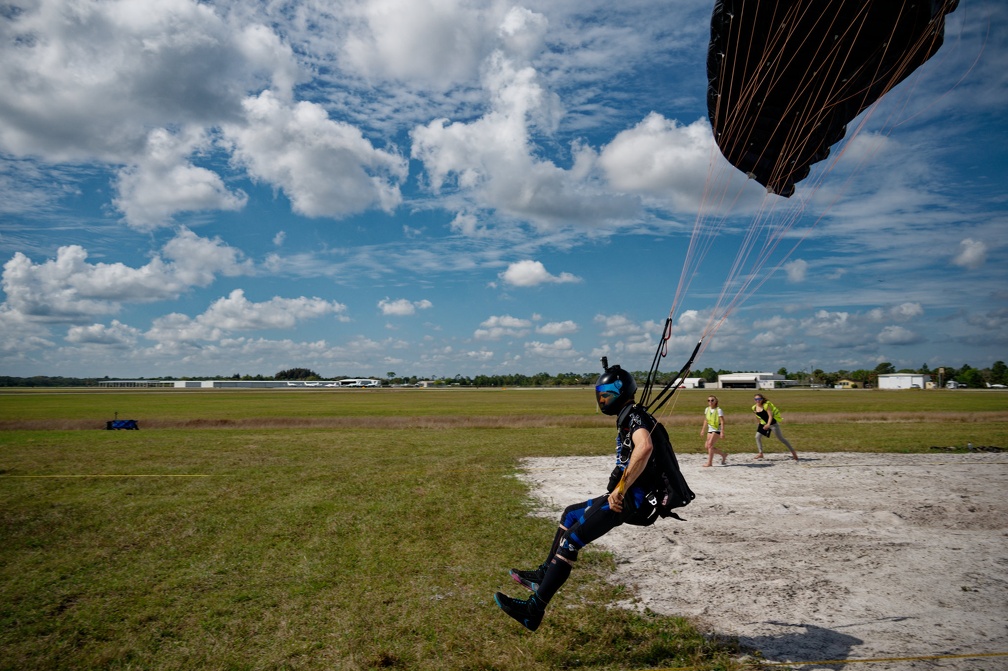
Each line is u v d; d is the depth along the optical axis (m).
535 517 9.03
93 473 14.17
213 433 26.53
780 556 6.62
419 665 4.18
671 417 32.72
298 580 6.20
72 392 139.38
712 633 4.58
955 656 4.04
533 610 4.08
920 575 5.81
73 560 7.07
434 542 7.60
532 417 35.34
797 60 4.07
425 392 138.75
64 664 4.41
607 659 4.17
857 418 31.50
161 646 4.68
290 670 4.20
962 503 9.12
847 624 4.68
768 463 14.66
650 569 6.33
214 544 7.68
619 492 3.80
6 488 12.20
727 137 4.47
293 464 15.51
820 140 4.47
